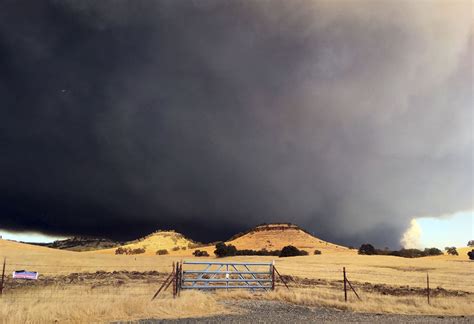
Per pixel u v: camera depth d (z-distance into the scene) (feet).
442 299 80.07
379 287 116.37
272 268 91.71
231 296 79.00
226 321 48.42
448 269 246.68
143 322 45.91
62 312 46.93
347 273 191.31
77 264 202.80
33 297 66.33
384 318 55.67
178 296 71.87
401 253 583.17
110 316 48.65
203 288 88.38
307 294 77.92
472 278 176.55
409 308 65.36
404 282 145.07
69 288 88.69
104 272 146.41
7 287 89.25
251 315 54.49
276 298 77.10
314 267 248.11
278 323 48.01
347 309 64.49
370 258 379.76
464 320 55.36
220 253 563.89
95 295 68.54
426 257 573.33
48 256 256.52
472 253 461.37
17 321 42.22
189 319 49.19
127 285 99.71
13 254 253.65
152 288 90.33
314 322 49.78
